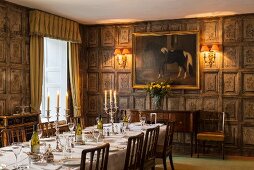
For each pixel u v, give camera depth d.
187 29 7.96
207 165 6.64
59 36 7.59
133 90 8.41
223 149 7.18
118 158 3.78
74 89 8.28
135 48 8.33
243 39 7.57
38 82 6.96
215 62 7.77
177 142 8.02
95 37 8.73
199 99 7.88
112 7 6.83
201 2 6.42
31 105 6.84
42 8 6.89
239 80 7.61
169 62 8.04
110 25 8.59
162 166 6.56
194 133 7.84
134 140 3.87
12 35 6.45
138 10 7.12
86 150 2.85
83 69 8.72
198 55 7.81
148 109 8.27
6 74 6.31
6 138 4.24
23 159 3.34
